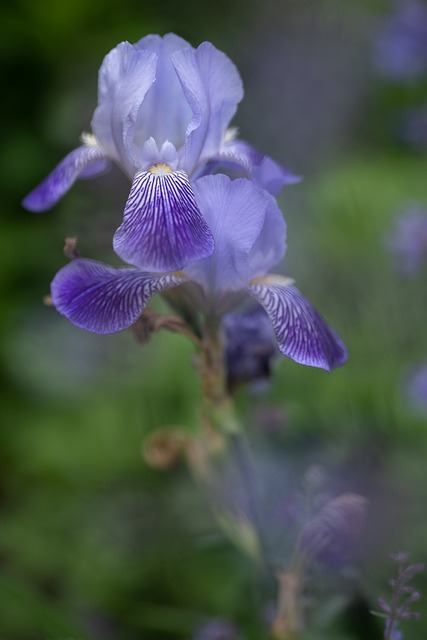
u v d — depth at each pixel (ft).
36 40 5.49
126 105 2.05
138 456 3.34
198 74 2.05
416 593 2.09
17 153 5.26
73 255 2.07
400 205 3.64
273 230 2.09
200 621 2.49
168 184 2.02
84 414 3.59
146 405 3.44
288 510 2.34
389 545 2.34
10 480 3.78
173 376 3.47
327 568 2.22
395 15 4.51
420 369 2.94
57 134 5.02
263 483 2.49
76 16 5.55
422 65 4.54
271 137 3.90
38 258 4.77
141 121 2.08
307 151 3.90
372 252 3.37
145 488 3.04
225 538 2.41
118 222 3.89
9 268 4.74
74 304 1.99
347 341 3.07
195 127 2.05
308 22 4.06
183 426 3.34
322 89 4.01
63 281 2.01
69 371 3.76
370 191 4.00
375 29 4.48
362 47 4.42
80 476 3.42
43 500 3.29
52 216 4.90
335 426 2.72
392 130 4.58
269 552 2.23
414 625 2.30
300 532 2.21
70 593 2.96
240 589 2.45
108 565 2.96
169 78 2.08
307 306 2.09
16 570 3.03
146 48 2.08
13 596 2.29
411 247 3.25
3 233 4.92
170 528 2.88
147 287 2.02
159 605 2.90
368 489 2.45
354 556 2.24
